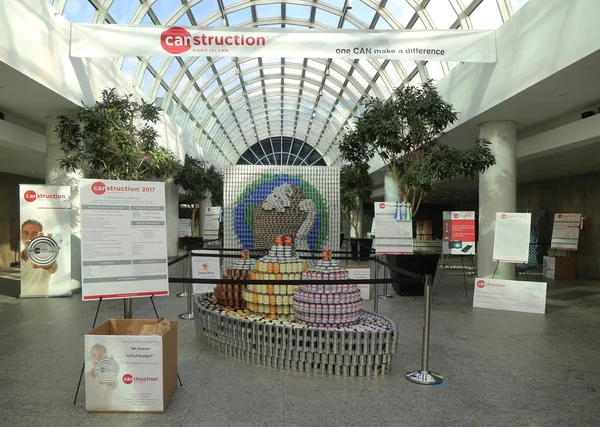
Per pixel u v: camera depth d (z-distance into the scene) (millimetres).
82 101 9242
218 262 8500
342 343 4375
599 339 6020
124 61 12469
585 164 12586
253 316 5238
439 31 8258
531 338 6043
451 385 4211
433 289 10672
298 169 12891
